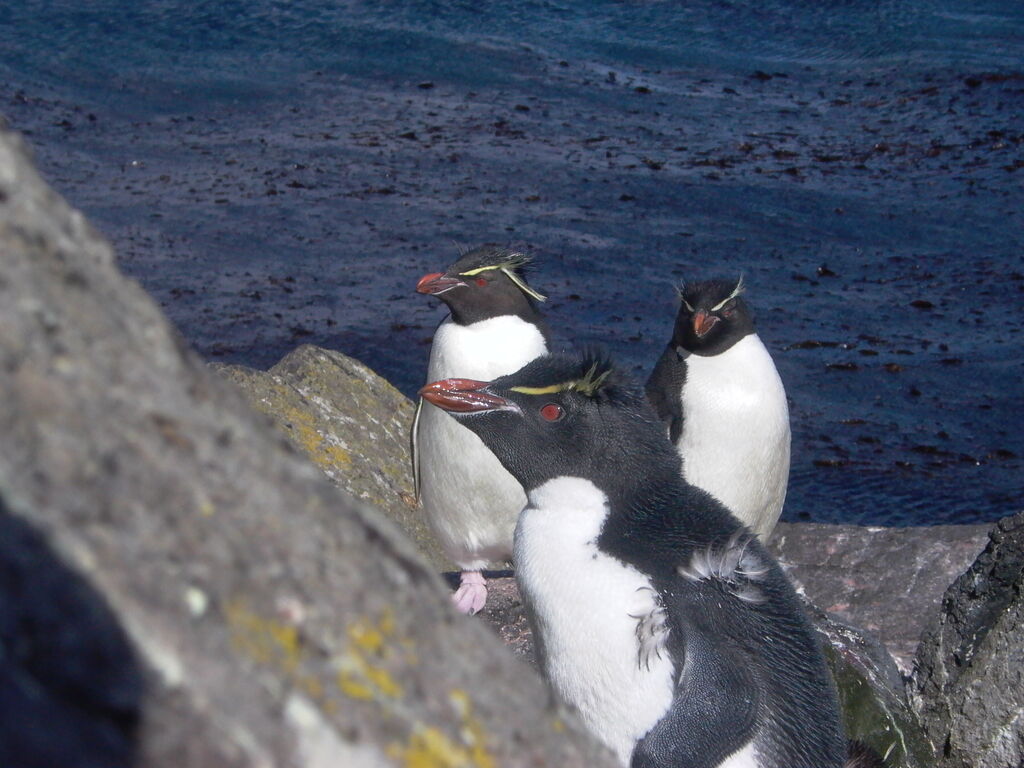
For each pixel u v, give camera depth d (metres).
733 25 39.44
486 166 26.98
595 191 25.41
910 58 35.94
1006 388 16.06
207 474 1.26
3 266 1.21
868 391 15.98
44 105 30.03
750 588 4.50
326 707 1.19
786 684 4.34
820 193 25.59
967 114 31.34
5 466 1.07
